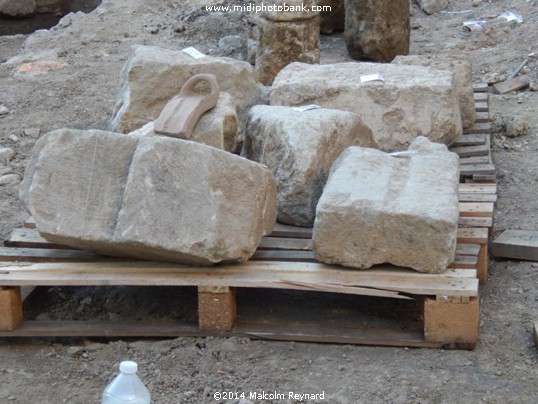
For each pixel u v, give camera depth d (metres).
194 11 5.91
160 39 5.66
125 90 3.98
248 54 5.07
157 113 3.88
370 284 2.84
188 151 2.83
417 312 3.04
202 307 2.91
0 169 4.07
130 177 2.85
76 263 3.00
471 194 3.43
